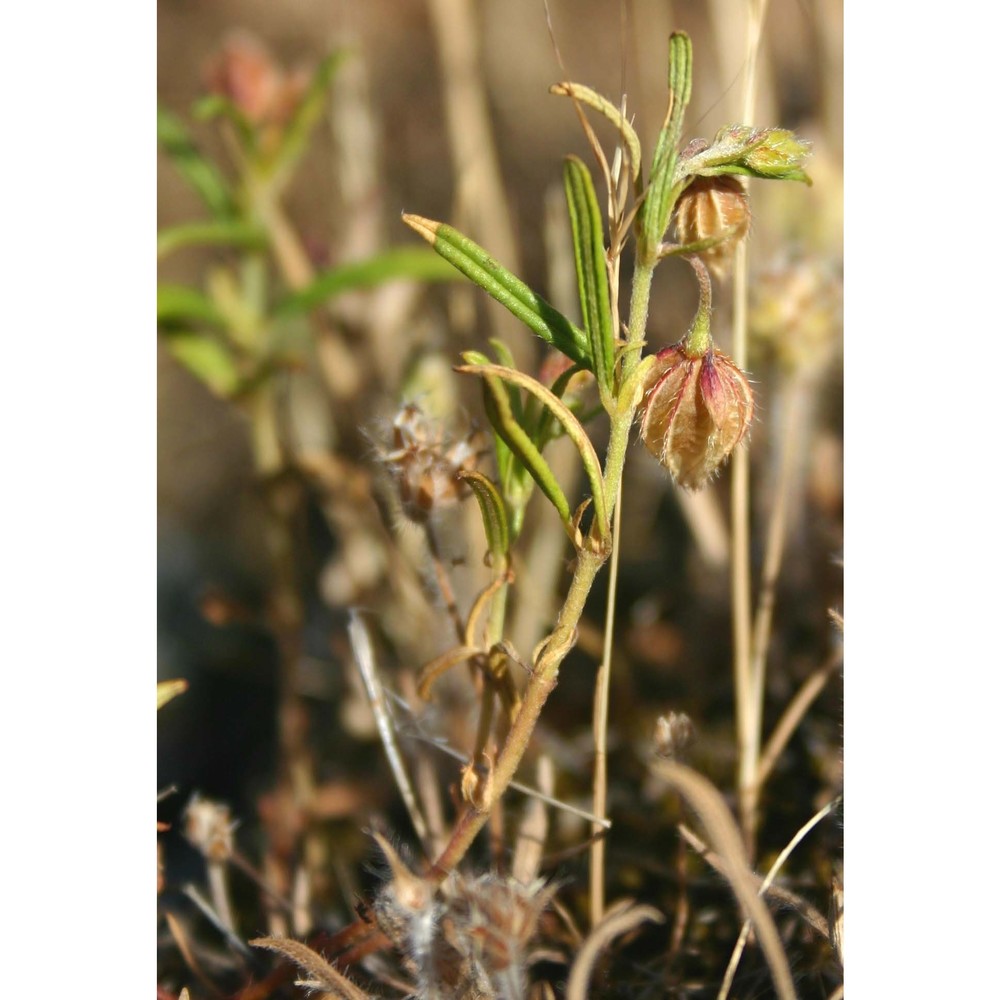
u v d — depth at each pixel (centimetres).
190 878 24
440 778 24
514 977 19
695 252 19
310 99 25
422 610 25
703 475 19
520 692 21
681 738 21
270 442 25
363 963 21
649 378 19
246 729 28
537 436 20
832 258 25
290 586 25
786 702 25
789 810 23
